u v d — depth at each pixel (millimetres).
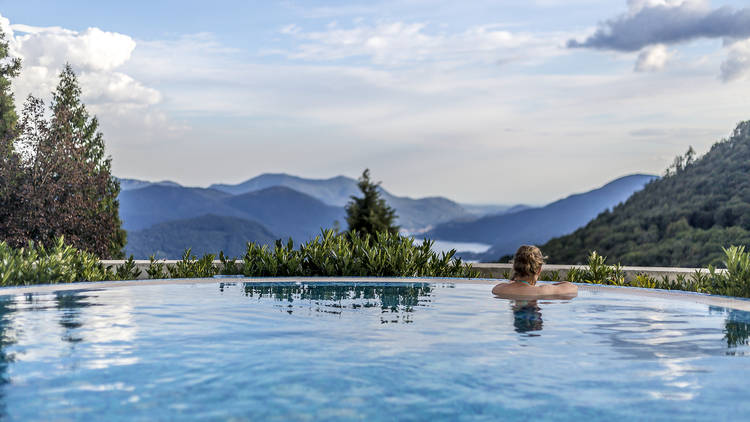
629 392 3916
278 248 11680
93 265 10969
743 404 3672
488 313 7109
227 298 8336
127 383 4062
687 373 4395
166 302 7867
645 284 10914
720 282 8602
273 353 4984
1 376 4184
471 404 3674
